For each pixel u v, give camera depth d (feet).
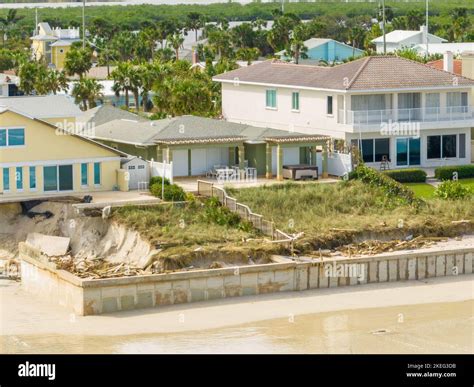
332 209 276.21
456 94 342.23
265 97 359.66
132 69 439.22
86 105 424.05
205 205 267.80
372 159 332.19
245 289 232.73
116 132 319.06
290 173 304.09
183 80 410.11
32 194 275.18
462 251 250.98
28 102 325.83
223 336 207.62
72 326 213.46
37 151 275.18
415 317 219.61
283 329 211.82
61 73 446.19
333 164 311.06
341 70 343.46
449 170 322.34
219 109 404.98
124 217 258.37
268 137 307.58
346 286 240.73
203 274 229.04
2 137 271.69
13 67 559.79
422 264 247.50
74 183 279.69
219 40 639.35
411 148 336.70
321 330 211.20
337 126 331.98
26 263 241.76
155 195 274.36
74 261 248.32
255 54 591.37
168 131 309.63
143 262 243.40
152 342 204.33
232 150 312.50
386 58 346.13
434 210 277.23
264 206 272.51
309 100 342.23
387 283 243.60
